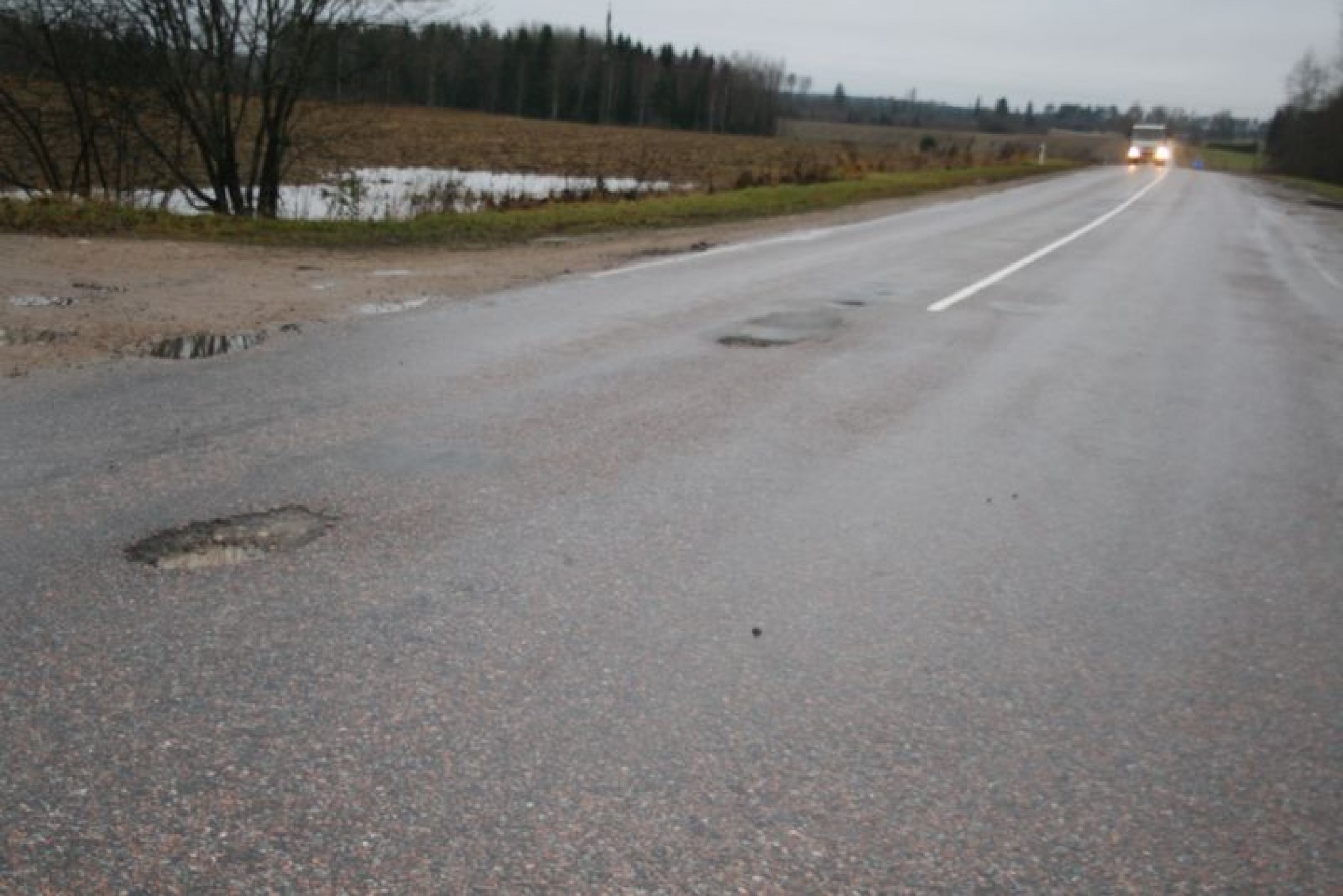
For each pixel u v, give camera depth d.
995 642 3.45
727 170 42.38
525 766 2.63
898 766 2.73
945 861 2.39
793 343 8.11
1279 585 4.02
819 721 2.92
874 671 3.21
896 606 3.66
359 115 19.00
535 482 4.68
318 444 5.05
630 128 103.38
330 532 4.00
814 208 22.55
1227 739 2.95
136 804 2.41
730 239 15.77
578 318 8.71
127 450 4.81
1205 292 12.38
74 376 6.09
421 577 3.66
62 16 15.38
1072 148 99.62
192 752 2.61
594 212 17.83
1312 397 7.26
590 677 3.07
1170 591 3.93
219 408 5.59
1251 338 9.52
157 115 16.73
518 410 5.83
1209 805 2.65
